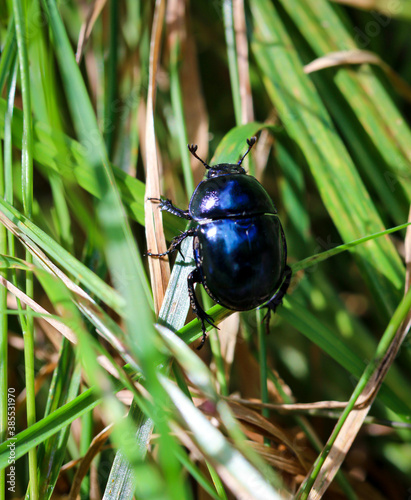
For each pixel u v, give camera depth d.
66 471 0.18
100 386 0.16
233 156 0.19
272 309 0.18
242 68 0.20
